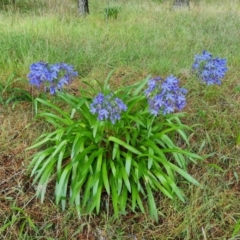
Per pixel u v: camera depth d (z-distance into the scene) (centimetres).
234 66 166
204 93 136
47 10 296
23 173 100
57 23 231
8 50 170
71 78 103
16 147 109
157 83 91
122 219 92
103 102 85
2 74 147
